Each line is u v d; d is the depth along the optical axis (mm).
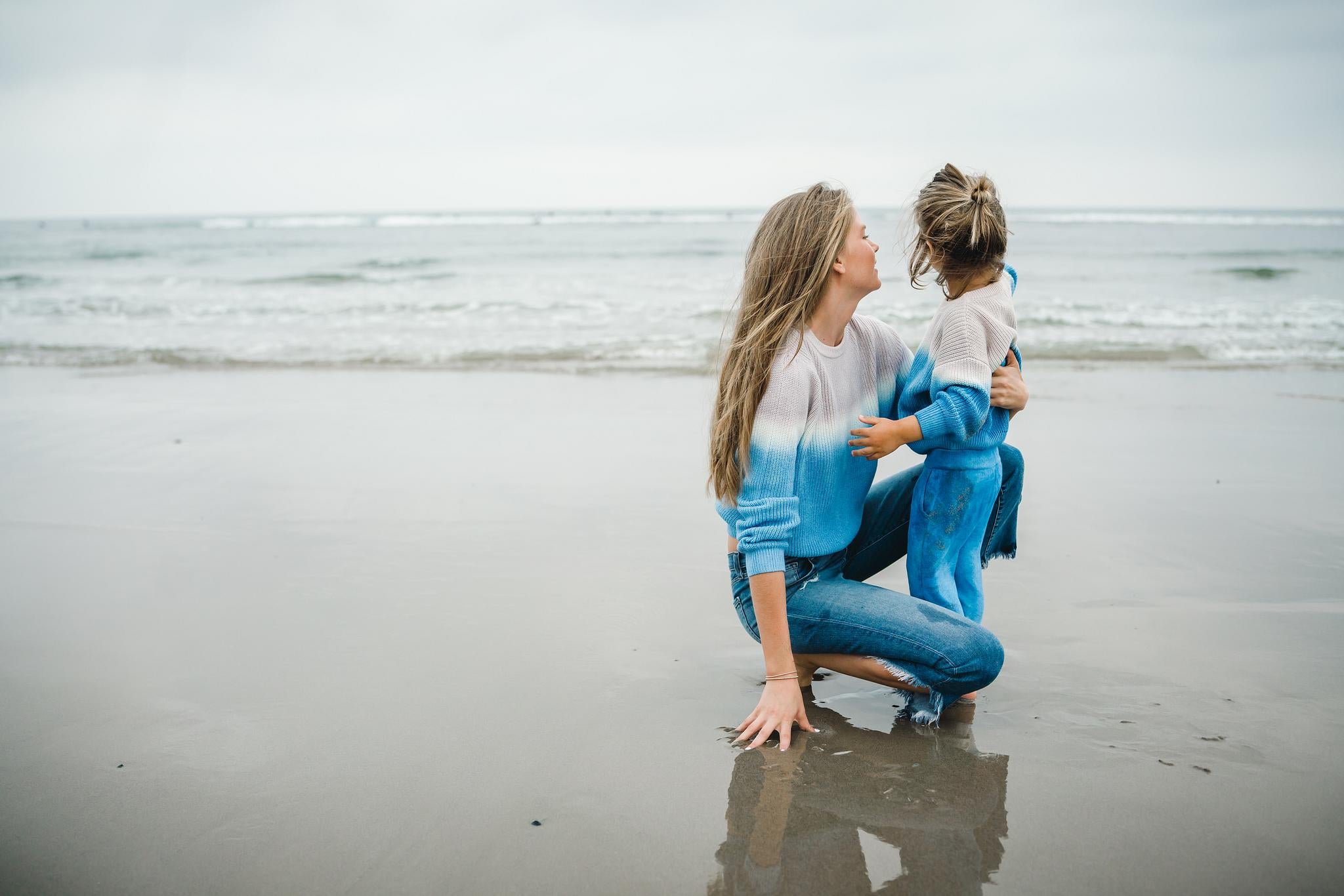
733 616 2914
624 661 2596
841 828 1792
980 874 1639
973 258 2076
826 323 2098
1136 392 6723
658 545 3582
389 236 37594
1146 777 1943
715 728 2211
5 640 2768
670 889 1612
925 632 2070
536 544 3602
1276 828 1750
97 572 3352
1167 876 1620
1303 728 2125
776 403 2027
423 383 7379
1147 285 15195
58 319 11711
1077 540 3527
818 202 2045
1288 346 8844
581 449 5172
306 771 2020
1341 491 4148
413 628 2826
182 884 1638
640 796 1914
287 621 2891
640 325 10641
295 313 12148
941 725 2203
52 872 1672
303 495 4305
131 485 4492
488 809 1865
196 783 1977
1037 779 1956
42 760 2076
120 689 2438
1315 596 2941
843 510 2199
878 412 2264
